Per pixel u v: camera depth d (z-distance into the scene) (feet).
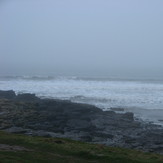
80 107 158.81
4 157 57.06
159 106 216.54
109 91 310.45
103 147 74.69
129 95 278.46
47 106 160.04
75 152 66.39
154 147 99.19
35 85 353.51
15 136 78.43
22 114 140.05
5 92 216.95
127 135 116.47
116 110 190.90
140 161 63.77
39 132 101.04
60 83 397.39
